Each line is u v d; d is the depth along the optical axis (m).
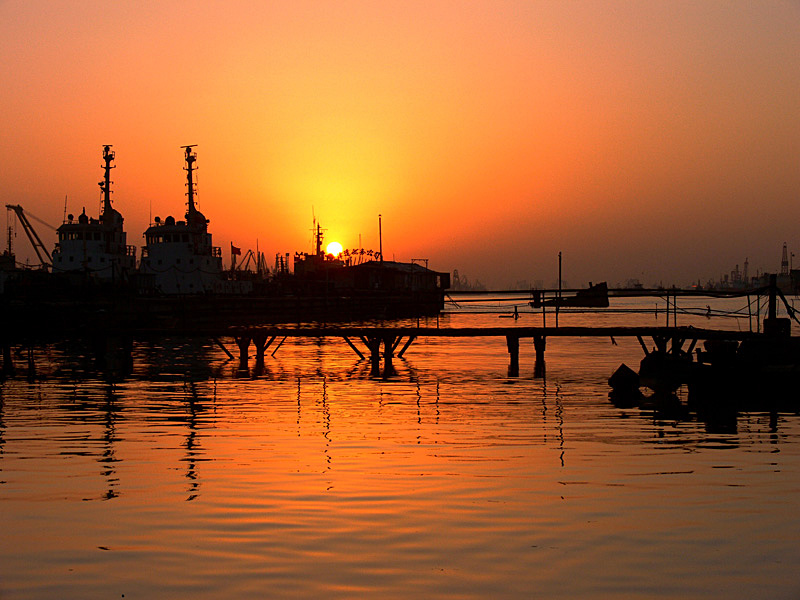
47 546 15.41
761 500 18.56
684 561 14.65
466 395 38.22
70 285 81.81
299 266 155.00
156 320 73.19
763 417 31.22
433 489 19.52
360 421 30.22
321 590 13.31
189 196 107.94
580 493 19.16
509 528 16.44
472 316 159.00
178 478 20.69
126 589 13.37
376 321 133.75
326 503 18.22
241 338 54.25
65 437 26.66
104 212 99.62
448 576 13.90
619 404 35.03
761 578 13.89
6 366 52.22
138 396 37.78
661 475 21.05
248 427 28.75
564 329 51.66
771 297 40.41
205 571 14.11
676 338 47.16
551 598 13.05
